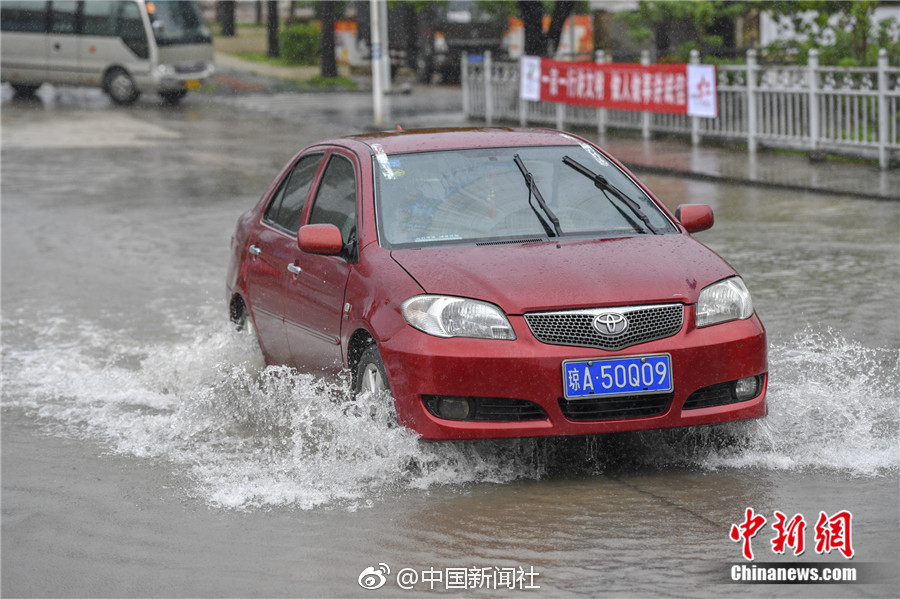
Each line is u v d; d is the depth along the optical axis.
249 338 9.92
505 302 6.94
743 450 7.47
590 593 5.46
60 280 15.41
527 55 37.97
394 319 7.14
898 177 21.44
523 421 6.89
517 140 8.70
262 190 24.17
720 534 6.12
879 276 13.33
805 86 24.50
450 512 6.61
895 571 5.58
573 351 6.85
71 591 5.80
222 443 8.23
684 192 21.31
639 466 7.30
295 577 5.82
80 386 10.19
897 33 28.84
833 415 8.12
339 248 7.89
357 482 7.14
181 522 6.69
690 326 7.01
